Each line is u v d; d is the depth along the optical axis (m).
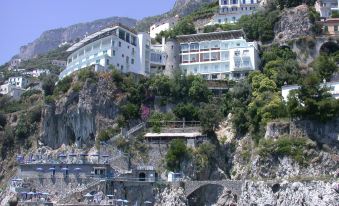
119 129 139.00
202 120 132.62
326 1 181.88
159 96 147.00
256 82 142.75
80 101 144.25
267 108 128.88
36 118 161.62
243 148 128.88
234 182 115.12
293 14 166.88
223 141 133.25
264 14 177.88
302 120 122.25
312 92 122.62
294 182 110.06
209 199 119.88
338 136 118.81
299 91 124.38
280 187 111.00
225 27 182.50
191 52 166.25
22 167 123.56
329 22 164.00
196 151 127.38
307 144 118.25
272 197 110.25
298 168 116.12
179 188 116.94
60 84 153.75
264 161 120.44
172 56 167.12
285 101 130.75
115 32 159.00
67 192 116.69
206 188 120.75
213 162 128.38
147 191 117.69
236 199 116.00
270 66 152.62
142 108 143.62
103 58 153.12
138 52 163.62
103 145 134.50
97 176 118.81
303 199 107.31
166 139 132.25
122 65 157.50
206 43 165.38
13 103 194.25
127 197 116.56
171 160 126.12
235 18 199.00
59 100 148.88
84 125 142.88
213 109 135.38
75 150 139.38
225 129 136.25
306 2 179.75
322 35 162.12
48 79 174.50
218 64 162.38
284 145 119.50
